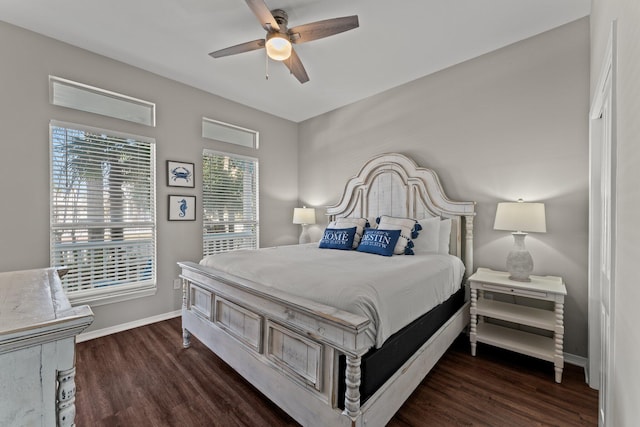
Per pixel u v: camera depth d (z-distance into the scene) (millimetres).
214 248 3818
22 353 716
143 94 3133
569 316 2375
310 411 1412
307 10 2232
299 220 4309
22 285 1174
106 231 2898
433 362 2012
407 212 3346
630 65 967
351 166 4105
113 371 2170
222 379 2070
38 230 2521
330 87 3586
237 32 2518
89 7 2205
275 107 4246
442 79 3154
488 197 2832
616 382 1122
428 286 2039
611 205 1195
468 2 2156
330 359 1335
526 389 1953
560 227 2428
